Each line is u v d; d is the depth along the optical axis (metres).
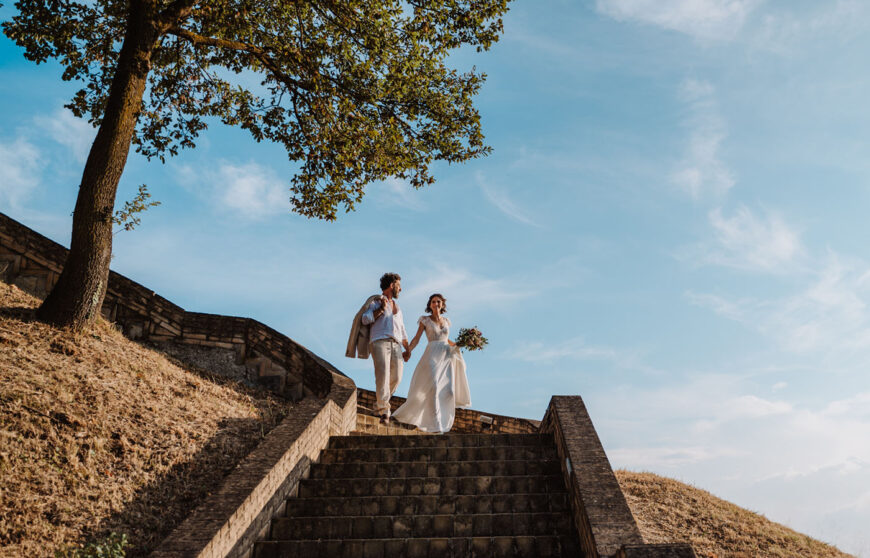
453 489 7.45
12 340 8.34
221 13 11.32
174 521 6.24
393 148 12.45
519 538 6.34
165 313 11.69
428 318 10.63
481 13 11.38
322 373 11.05
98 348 9.19
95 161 9.84
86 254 9.59
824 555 9.21
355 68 11.56
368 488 7.46
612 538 5.50
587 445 7.29
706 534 9.19
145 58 10.34
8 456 6.19
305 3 11.39
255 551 6.24
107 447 7.00
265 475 6.55
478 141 12.80
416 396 10.30
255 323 11.90
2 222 11.12
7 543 5.27
